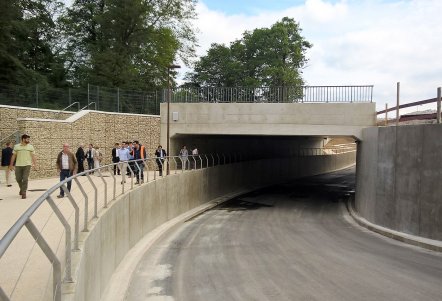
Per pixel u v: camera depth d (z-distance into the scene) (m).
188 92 31.42
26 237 7.98
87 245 7.12
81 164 20.48
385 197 17.98
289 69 57.09
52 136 22.66
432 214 14.77
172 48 47.81
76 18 45.53
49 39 43.72
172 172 25.36
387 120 23.00
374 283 9.98
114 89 34.69
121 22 40.66
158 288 10.50
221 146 39.75
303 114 27.59
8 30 33.75
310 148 57.50
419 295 9.06
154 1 45.72
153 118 32.22
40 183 18.62
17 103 26.98
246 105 28.94
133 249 14.29
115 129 29.94
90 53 43.72
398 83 18.09
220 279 11.07
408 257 12.73
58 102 29.98
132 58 45.19
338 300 8.92
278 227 20.25
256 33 60.06
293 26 59.53
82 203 11.52
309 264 12.15
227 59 63.69
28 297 5.16
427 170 14.99
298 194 35.31
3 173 19.59
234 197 32.84
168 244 16.30
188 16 48.53
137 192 15.52
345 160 66.81
